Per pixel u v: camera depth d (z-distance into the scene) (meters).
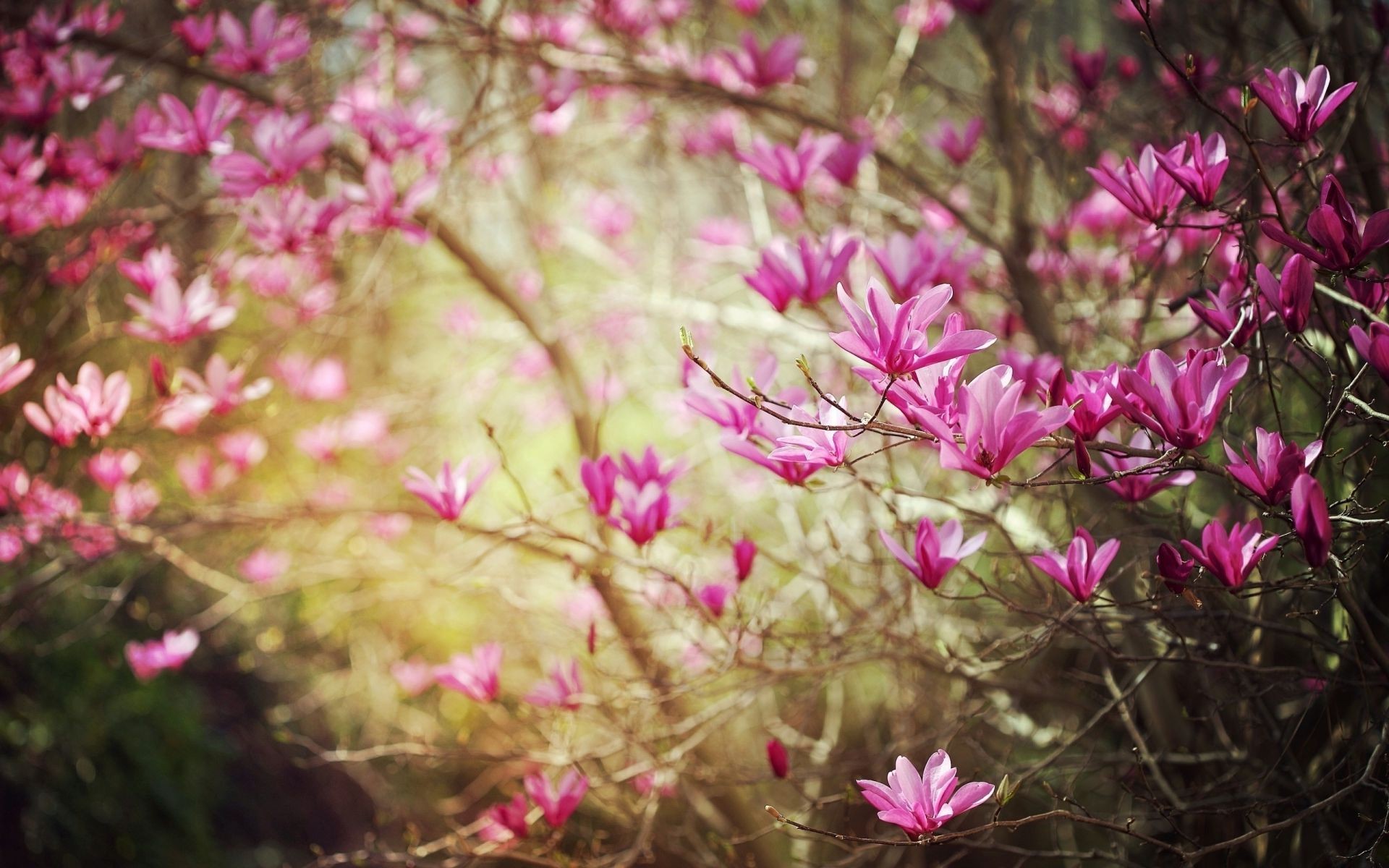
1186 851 2.13
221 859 4.66
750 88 3.17
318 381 3.84
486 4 3.51
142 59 3.02
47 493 2.94
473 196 3.90
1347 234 1.79
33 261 3.42
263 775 5.13
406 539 4.48
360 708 5.41
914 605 3.03
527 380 4.46
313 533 4.38
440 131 2.68
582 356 4.39
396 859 2.46
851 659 2.34
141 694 4.57
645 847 2.48
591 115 4.00
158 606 4.85
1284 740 2.24
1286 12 2.26
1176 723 2.54
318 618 5.45
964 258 2.26
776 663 2.47
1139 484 1.97
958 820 2.99
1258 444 1.76
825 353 3.11
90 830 4.23
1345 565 1.89
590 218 4.50
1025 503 2.94
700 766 2.92
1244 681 2.24
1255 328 1.93
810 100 3.53
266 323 4.72
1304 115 1.85
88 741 4.27
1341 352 1.97
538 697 2.39
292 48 2.65
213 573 3.35
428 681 3.76
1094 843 3.52
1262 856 2.26
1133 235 2.78
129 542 2.79
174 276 3.26
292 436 4.60
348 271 3.98
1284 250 2.12
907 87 3.65
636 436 5.40
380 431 3.97
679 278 4.37
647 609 3.47
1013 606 2.00
